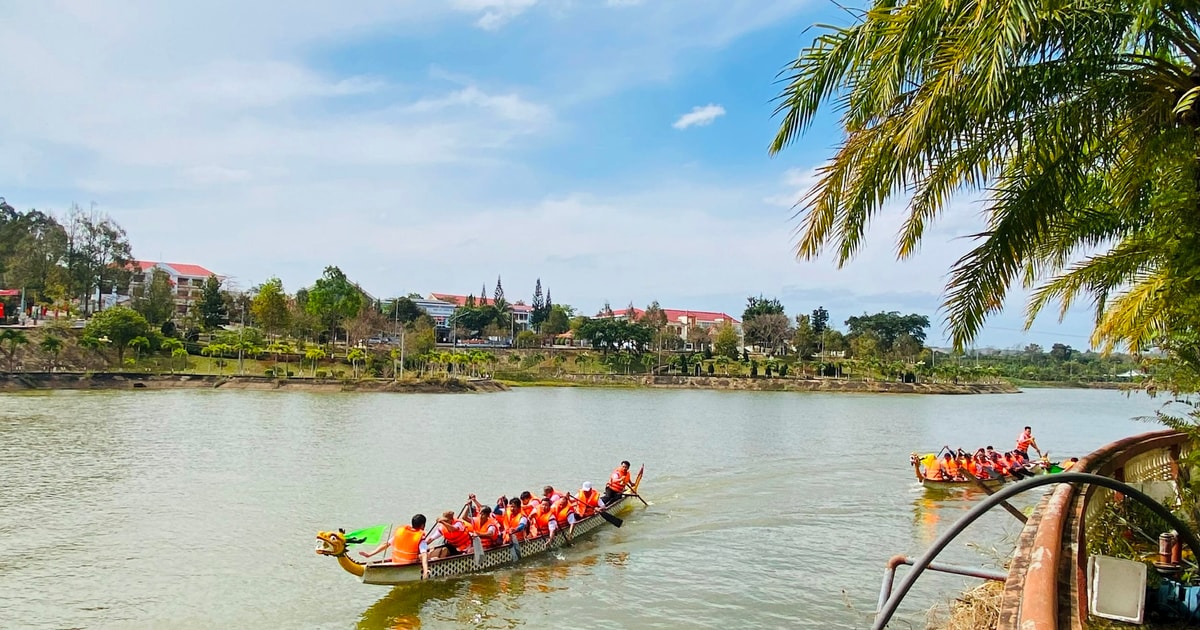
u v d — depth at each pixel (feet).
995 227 30.83
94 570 65.82
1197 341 36.35
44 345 278.87
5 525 80.84
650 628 53.16
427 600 58.54
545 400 309.42
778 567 67.15
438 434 171.73
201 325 386.73
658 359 474.08
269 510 89.30
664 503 94.63
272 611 56.49
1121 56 27.63
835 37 30.04
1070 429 219.20
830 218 31.94
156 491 99.55
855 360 478.59
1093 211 38.24
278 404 241.76
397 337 460.55
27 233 376.48
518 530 68.13
